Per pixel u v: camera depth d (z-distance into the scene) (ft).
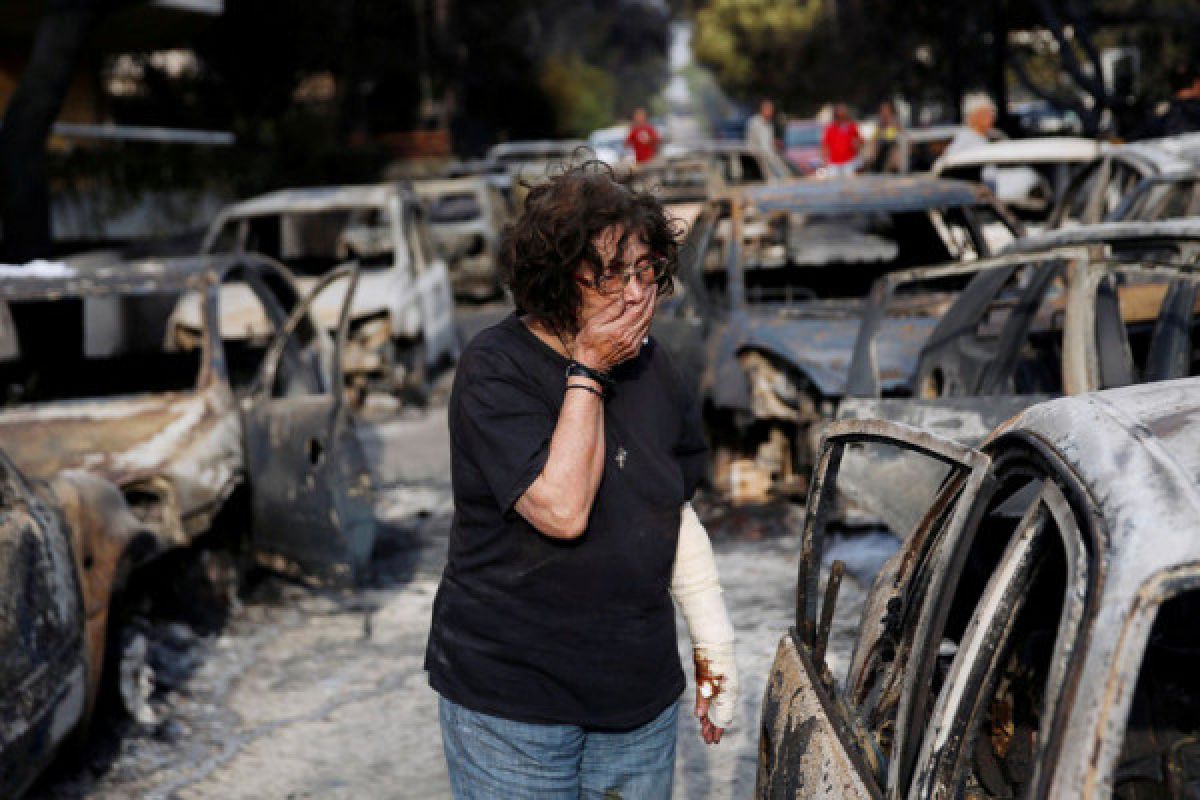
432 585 21.17
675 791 13.08
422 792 13.56
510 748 7.63
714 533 22.84
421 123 141.79
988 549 11.62
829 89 131.75
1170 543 4.87
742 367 23.35
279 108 102.06
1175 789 7.88
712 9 157.28
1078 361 14.82
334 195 39.22
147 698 16.12
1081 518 5.32
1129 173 27.37
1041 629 8.61
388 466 30.25
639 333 7.20
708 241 26.84
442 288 41.50
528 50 169.99
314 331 26.40
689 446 8.09
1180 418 5.64
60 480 14.79
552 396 7.46
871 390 18.11
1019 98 123.75
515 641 7.57
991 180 45.52
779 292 28.53
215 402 20.08
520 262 7.29
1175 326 14.71
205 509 18.75
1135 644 4.73
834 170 81.71
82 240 65.57
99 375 25.81
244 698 16.46
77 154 66.28
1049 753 4.83
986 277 18.29
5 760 11.55
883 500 15.79
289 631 19.06
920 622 6.34
